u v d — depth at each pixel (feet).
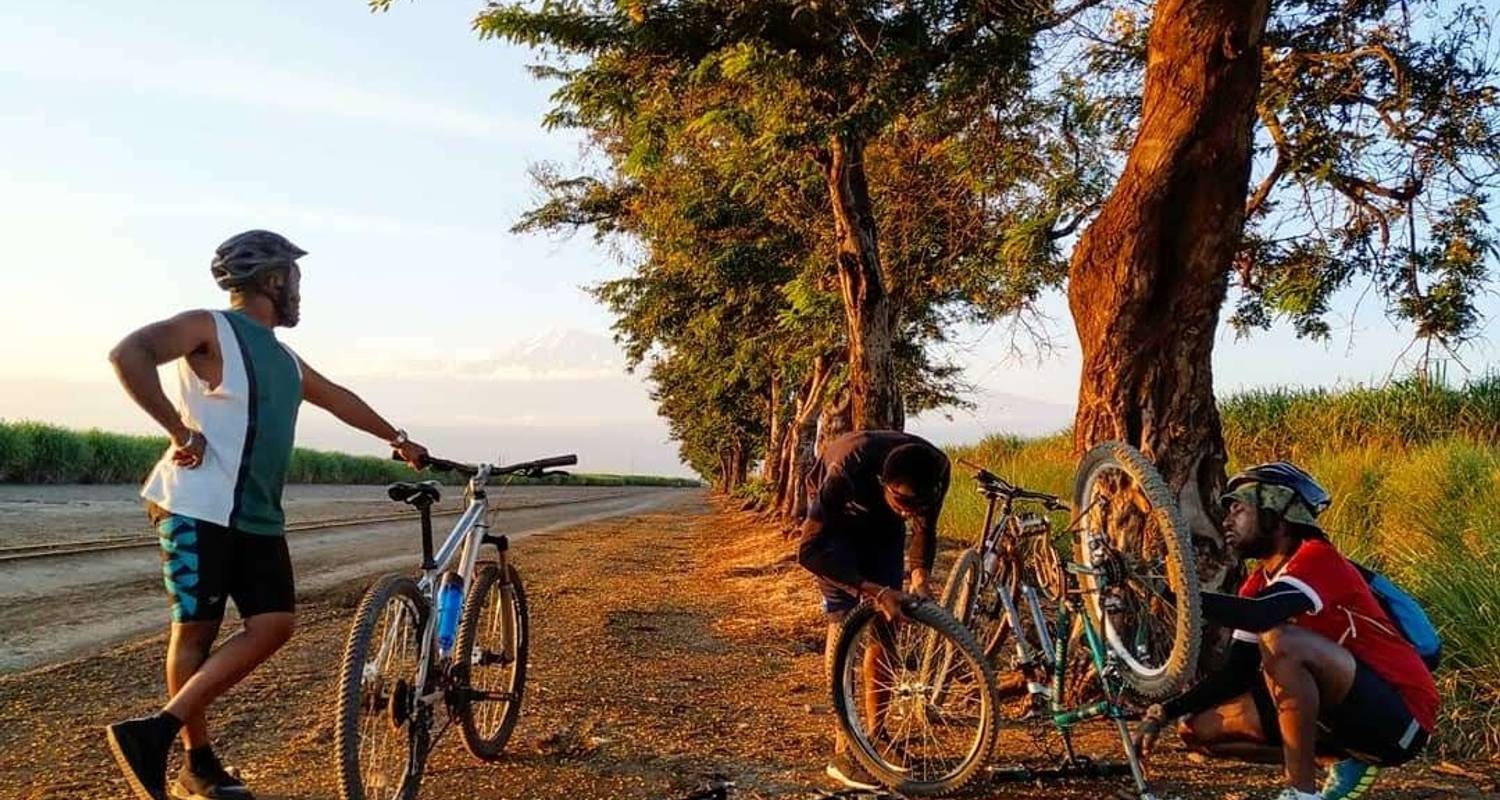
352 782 11.66
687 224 49.26
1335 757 12.69
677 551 57.98
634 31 23.44
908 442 14.26
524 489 176.24
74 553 37.76
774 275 49.90
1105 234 17.61
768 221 48.39
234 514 12.12
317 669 21.43
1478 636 17.46
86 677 20.13
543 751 16.03
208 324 12.17
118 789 13.82
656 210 50.72
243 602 12.49
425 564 13.57
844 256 32.22
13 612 26.68
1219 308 17.31
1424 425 43.86
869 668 14.94
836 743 16.21
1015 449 72.13
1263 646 12.49
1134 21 27.73
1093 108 29.63
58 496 66.74
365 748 12.60
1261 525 13.03
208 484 12.01
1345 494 33.37
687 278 58.95
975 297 39.78
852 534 14.84
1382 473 35.70
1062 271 32.78
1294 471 13.14
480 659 15.11
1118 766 14.78
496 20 23.56
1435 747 15.85
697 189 47.37
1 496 63.57
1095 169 30.04
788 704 19.62
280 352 12.76
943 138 30.76
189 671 12.37
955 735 14.98
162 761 11.63
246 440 12.21
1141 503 16.74
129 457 87.35
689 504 162.71
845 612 14.97
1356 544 28.14
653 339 69.56
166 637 24.22
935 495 13.97
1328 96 26.86
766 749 16.37
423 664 13.24
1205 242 16.96
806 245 47.24
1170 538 13.04
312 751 15.78
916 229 36.78
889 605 13.94
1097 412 17.65
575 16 23.54
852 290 32.22
